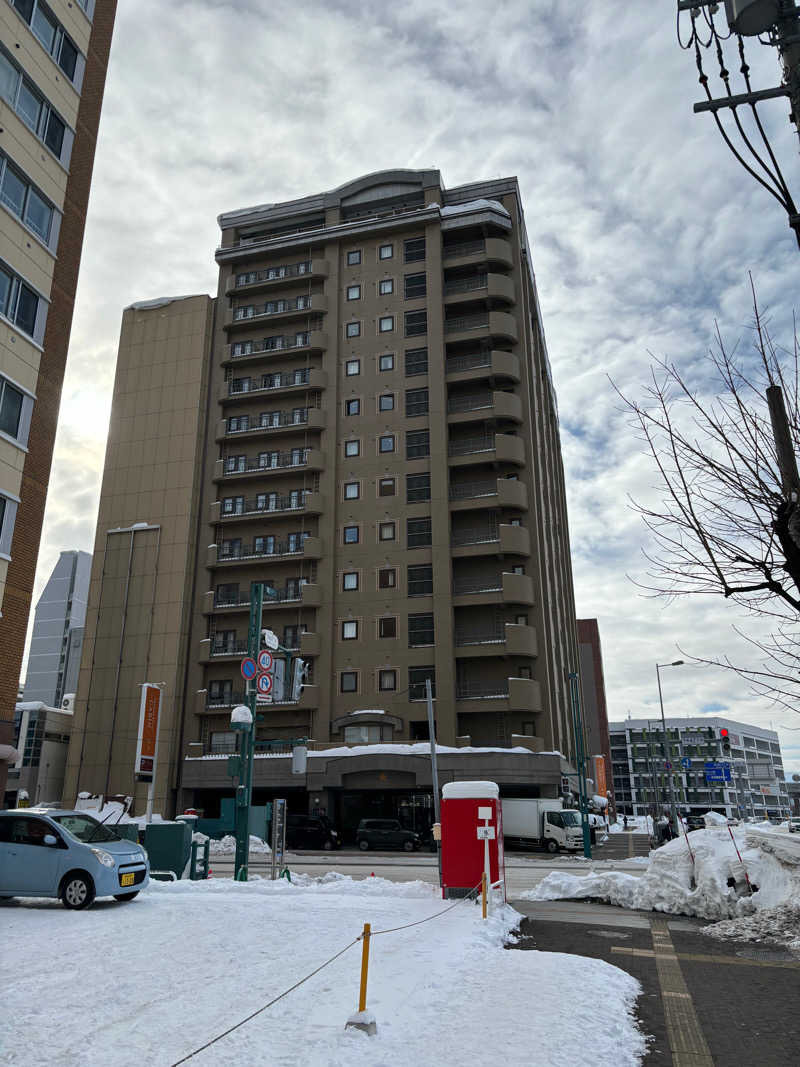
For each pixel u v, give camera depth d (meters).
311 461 49.97
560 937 10.92
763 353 6.79
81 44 24.25
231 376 54.78
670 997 7.66
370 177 55.91
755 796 129.12
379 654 45.38
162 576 49.88
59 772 53.88
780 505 5.83
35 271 21.72
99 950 8.98
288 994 6.99
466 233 53.84
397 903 13.30
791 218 5.08
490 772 40.31
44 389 21.89
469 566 46.97
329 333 53.34
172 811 45.69
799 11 5.02
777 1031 6.54
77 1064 5.20
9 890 12.55
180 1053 5.42
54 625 125.81
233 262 57.47
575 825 35.59
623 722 127.62
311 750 43.91
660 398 7.01
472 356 50.88
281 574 49.22
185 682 48.16
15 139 21.11
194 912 12.03
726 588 6.34
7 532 20.12
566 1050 5.64
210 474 52.50
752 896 12.47
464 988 7.39
